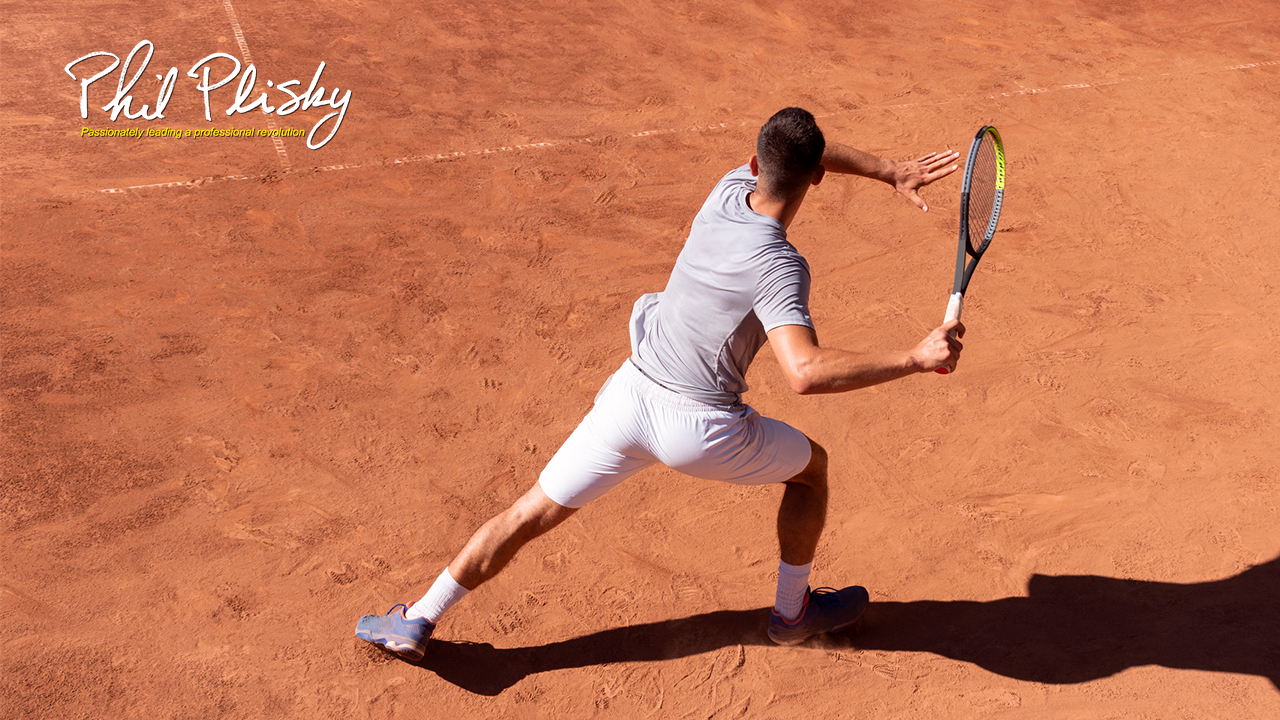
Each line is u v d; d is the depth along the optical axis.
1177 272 5.59
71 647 3.23
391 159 6.54
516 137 6.93
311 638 3.32
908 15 9.48
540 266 5.50
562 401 4.49
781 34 8.93
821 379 2.43
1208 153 7.00
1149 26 9.41
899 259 5.68
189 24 8.36
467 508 3.87
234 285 5.16
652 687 3.23
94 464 3.96
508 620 3.43
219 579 3.51
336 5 8.91
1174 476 4.12
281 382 4.50
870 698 3.22
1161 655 3.36
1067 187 6.49
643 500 3.96
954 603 3.56
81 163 6.25
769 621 3.47
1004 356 4.86
